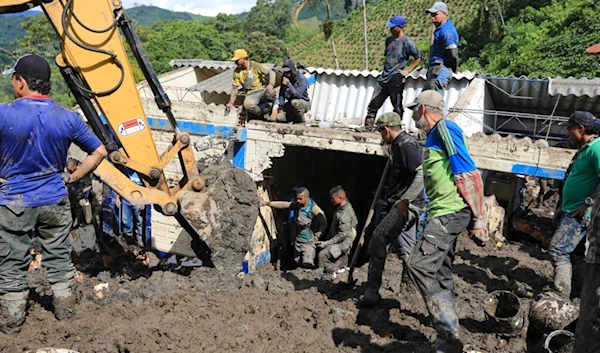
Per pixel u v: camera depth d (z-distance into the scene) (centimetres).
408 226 491
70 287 446
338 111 1156
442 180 389
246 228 599
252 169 856
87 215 757
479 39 3145
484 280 658
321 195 1117
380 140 758
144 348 427
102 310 483
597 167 460
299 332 478
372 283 518
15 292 411
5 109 372
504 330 452
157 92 544
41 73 388
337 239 770
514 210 998
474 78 1032
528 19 2878
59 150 399
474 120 905
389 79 788
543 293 487
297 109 883
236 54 877
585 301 295
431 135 396
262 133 841
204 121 893
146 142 540
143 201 541
